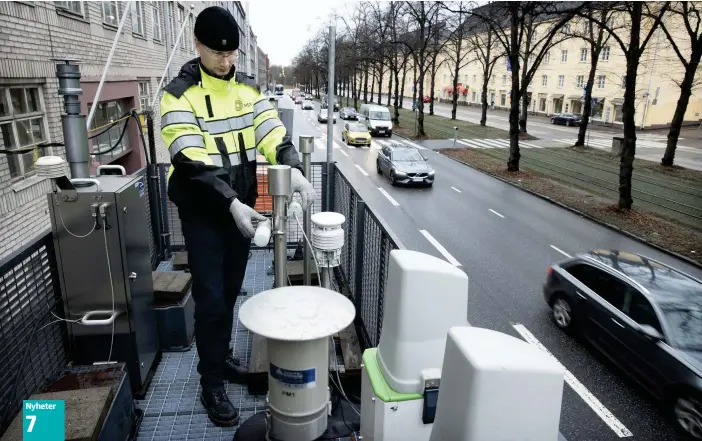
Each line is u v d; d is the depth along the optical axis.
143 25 14.33
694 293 6.68
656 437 5.61
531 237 13.30
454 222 14.66
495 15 25.05
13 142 6.99
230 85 2.85
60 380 2.69
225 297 3.26
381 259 3.43
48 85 7.85
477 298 9.23
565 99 57.44
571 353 7.36
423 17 34.69
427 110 68.44
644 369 6.23
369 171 23.30
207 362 3.07
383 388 2.26
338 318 1.95
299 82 149.00
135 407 3.16
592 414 5.98
